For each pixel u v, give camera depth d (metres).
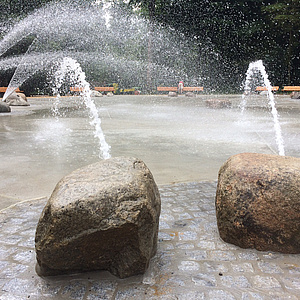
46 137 7.04
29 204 3.43
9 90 18.44
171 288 2.09
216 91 27.39
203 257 2.46
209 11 26.84
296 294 2.04
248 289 2.09
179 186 4.02
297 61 28.23
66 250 2.08
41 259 2.11
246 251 2.55
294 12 25.66
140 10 29.28
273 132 7.70
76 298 2.00
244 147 6.08
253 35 27.41
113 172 2.31
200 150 5.86
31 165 4.85
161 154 5.55
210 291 2.07
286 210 2.45
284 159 2.75
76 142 6.51
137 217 2.04
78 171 2.38
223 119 10.12
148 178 2.38
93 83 29.31
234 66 27.89
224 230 2.68
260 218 2.51
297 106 14.71
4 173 4.48
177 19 27.03
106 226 2.01
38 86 25.38
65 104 16.06
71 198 2.05
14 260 2.41
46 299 2.00
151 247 2.21
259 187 2.53
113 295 2.03
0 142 6.51
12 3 23.03
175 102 17.00
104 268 2.25
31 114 11.57
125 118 10.43
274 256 2.48
